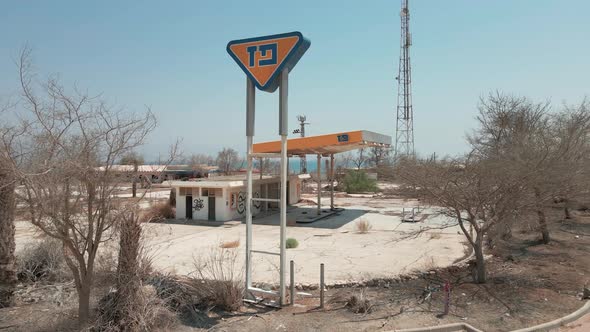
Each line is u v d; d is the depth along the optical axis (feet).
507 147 38.75
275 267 35.04
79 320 20.42
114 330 19.93
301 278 32.01
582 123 45.78
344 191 137.80
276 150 71.92
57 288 26.53
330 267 36.17
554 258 37.76
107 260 23.56
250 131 26.27
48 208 17.52
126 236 20.75
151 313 21.13
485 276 30.30
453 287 29.14
